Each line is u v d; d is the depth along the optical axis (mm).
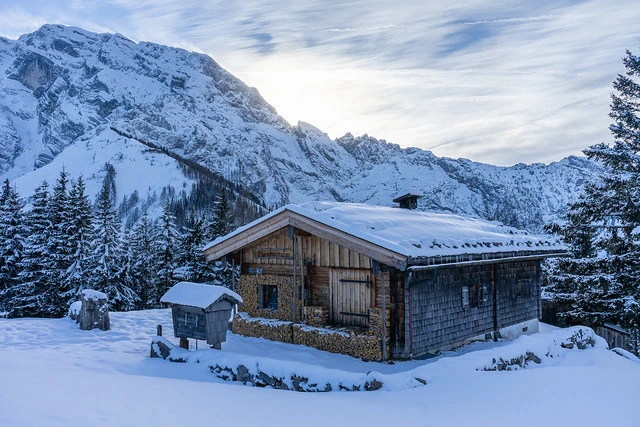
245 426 6598
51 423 5730
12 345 15086
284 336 16406
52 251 34562
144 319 20234
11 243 35156
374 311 14539
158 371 12133
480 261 16078
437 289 15531
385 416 7621
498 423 7344
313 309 16156
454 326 16156
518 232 22328
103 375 10359
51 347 14789
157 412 6844
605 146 24641
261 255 18203
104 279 35438
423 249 14031
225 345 15867
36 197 36781
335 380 9938
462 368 10836
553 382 10062
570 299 25594
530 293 21047
